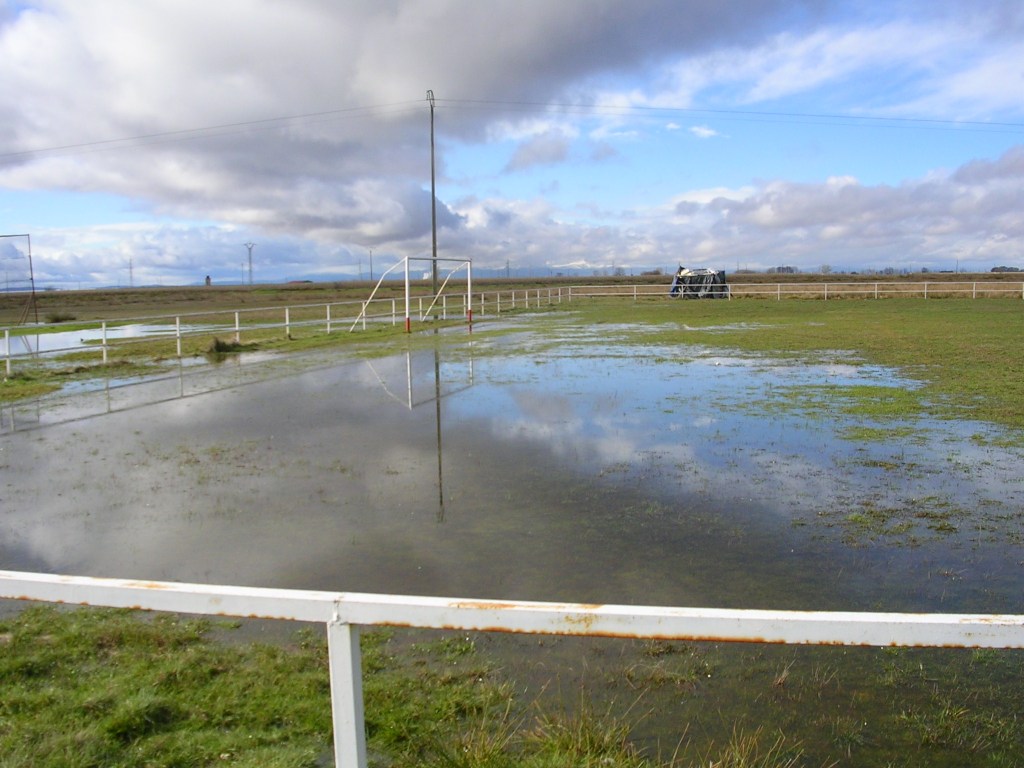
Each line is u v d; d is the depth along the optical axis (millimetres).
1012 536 5711
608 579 4906
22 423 10945
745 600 4570
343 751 2115
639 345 21406
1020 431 9539
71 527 6098
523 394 12875
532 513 6328
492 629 2051
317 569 5113
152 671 3539
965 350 18734
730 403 11727
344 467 8000
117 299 82250
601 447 8820
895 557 5285
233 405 12258
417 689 3449
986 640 1947
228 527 6043
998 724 3260
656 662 3766
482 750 2793
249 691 3379
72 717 3102
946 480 7309
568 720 3176
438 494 6930
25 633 3994
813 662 3785
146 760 2826
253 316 44875
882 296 49094
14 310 57312
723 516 6219
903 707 3383
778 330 25891
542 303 47781
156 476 7746
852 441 9039
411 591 4727
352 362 18281
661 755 2980
